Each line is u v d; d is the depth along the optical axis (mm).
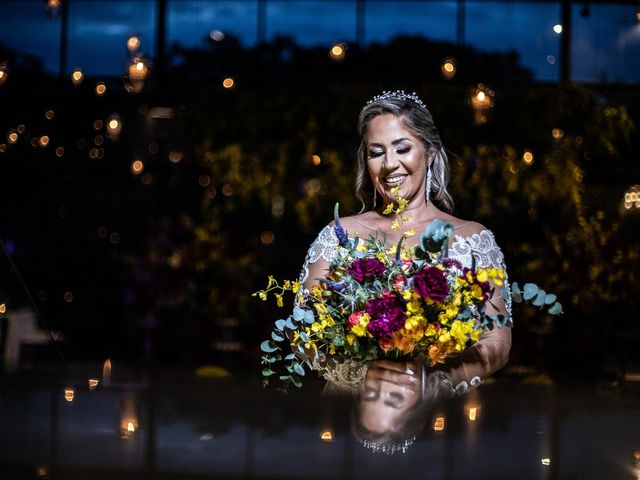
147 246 8617
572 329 6992
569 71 9039
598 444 1361
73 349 7758
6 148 9250
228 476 1181
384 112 2654
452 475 1187
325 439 1357
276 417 1523
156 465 1223
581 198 7656
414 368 1959
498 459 1261
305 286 2771
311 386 1941
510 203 7715
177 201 9688
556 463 1250
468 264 2701
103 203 9711
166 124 9453
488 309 2514
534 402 1712
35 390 1746
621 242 7219
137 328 8258
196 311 8297
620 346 6824
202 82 9555
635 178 7750
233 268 8367
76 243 9586
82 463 1247
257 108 7695
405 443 1349
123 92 9414
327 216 8234
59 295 9234
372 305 2018
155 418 1518
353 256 2225
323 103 7629
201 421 1491
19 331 1937
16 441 1363
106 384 1865
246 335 8125
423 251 2010
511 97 7418
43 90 9266
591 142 7508
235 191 8250
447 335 1988
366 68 9484
